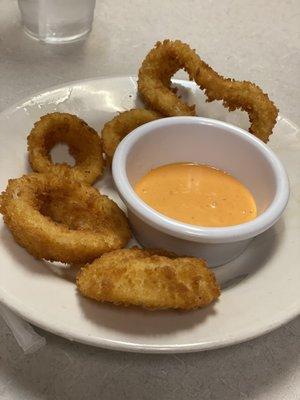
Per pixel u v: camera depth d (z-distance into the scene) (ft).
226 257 0.63
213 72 0.78
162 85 0.77
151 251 0.60
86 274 0.54
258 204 0.68
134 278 0.53
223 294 0.56
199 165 0.72
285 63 0.99
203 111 0.79
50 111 0.74
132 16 1.04
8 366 0.54
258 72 0.96
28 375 0.54
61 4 0.92
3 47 0.94
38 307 0.52
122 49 0.97
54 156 0.73
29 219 0.57
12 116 0.72
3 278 0.54
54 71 0.90
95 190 0.66
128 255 0.56
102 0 1.07
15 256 0.57
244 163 0.70
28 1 0.93
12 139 0.70
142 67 0.79
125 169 0.64
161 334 0.51
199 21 1.05
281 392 0.54
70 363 0.55
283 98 0.91
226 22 1.06
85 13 0.96
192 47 0.99
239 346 0.58
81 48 0.96
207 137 0.71
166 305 0.52
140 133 0.68
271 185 0.66
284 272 0.60
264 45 1.02
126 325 0.52
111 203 0.65
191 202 0.68
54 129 0.71
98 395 0.53
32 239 0.57
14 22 0.99
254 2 1.12
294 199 0.68
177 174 0.71
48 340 0.56
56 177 0.64
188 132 0.70
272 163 0.66
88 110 0.76
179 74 0.89
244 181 0.70
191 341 0.51
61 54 0.94
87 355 0.56
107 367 0.55
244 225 0.59
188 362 0.56
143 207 0.60
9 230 0.59
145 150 0.69
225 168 0.72
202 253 0.62
